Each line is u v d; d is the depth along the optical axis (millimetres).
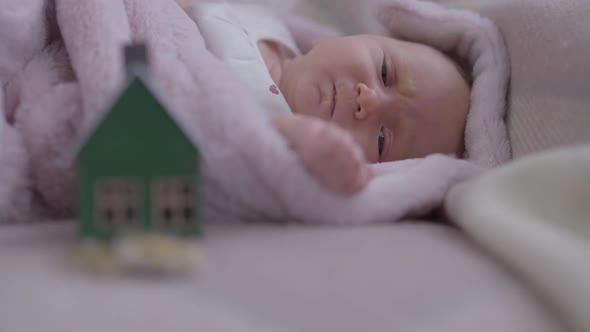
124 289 520
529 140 1150
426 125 1298
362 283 560
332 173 721
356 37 1398
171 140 604
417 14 1423
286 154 712
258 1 1784
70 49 886
